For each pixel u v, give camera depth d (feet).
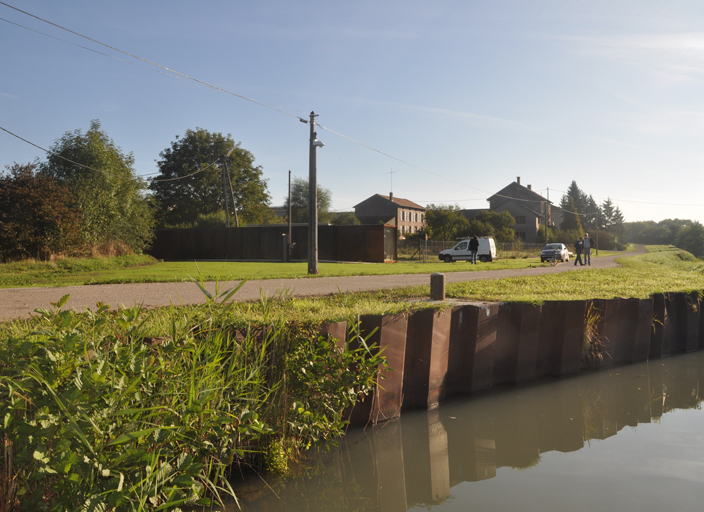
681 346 32.45
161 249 108.47
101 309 10.91
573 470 14.65
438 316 19.97
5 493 8.43
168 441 9.91
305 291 29.37
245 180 166.50
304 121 50.03
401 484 13.64
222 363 12.67
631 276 45.29
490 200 234.79
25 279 40.57
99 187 80.02
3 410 8.20
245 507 11.79
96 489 8.17
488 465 15.03
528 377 23.62
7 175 65.21
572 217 262.06
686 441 17.08
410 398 19.57
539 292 30.04
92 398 8.79
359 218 240.73
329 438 14.58
